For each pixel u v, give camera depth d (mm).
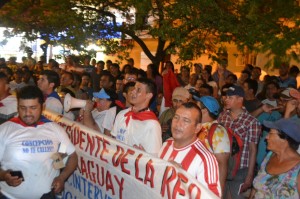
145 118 4773
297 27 6492
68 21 10070
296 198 3816
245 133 5676
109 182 4750
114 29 10656
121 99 8898
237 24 8953
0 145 4242
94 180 5031
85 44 10562
